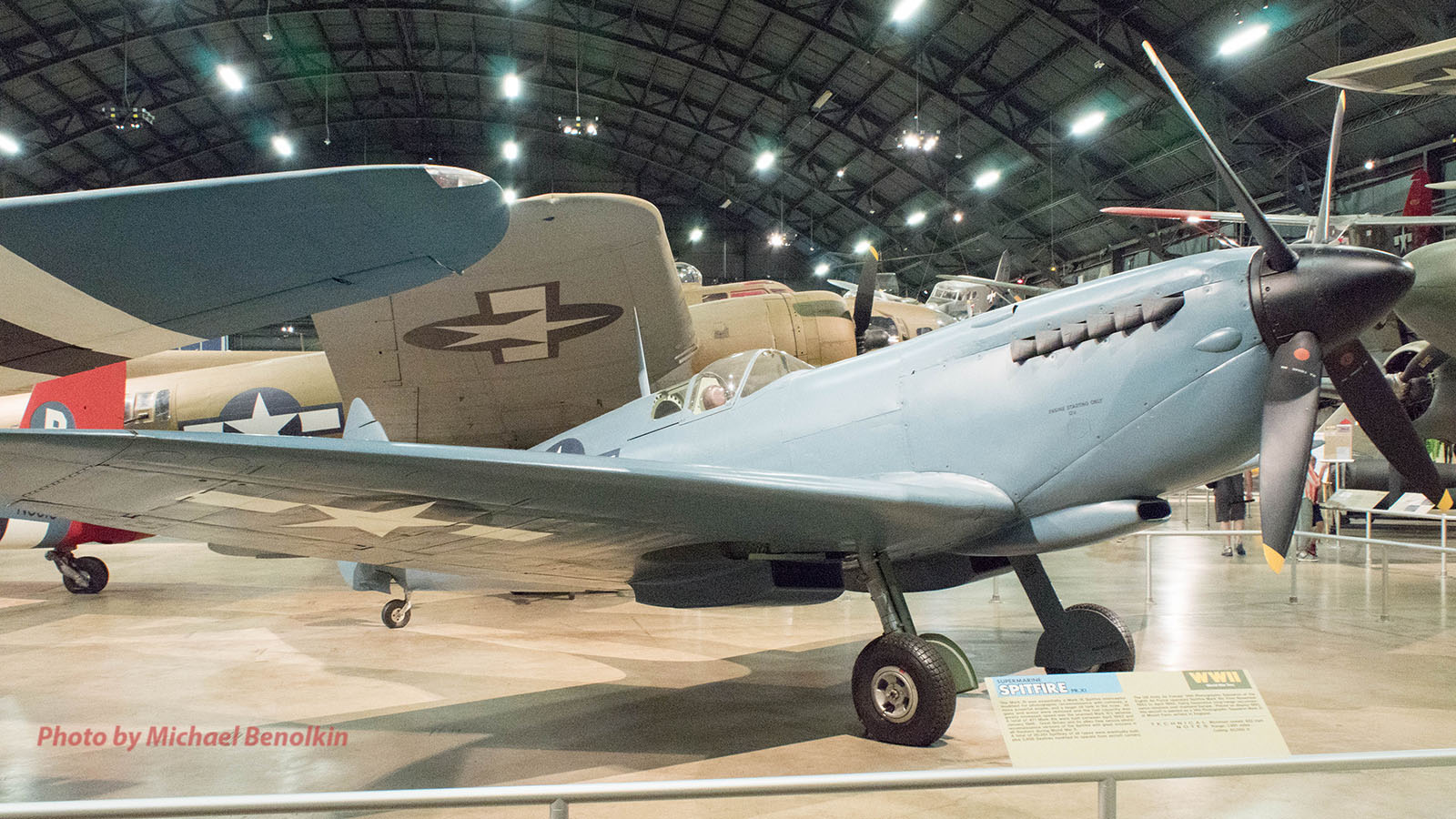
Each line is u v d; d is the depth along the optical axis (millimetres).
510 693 4027
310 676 4371
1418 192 12023
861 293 8852
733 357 4512
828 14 21906
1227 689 2031
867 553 3570
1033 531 3551
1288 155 19500
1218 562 8820
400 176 2369
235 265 2531
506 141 34156
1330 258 3119
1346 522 11984
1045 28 19719
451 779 2865
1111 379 3375
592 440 4926
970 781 1401
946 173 26594
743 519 2969
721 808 2598
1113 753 1939
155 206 2242
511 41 27328
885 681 3277
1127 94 20141
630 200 5082
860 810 2576
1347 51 16312
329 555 3387
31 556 10664
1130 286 3479
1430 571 7898
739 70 26125
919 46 21703
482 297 5688
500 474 2312
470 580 5332
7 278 2389
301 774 2934
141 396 8148
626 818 2523
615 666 4574
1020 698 1963
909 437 3727
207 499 2404
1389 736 3154
